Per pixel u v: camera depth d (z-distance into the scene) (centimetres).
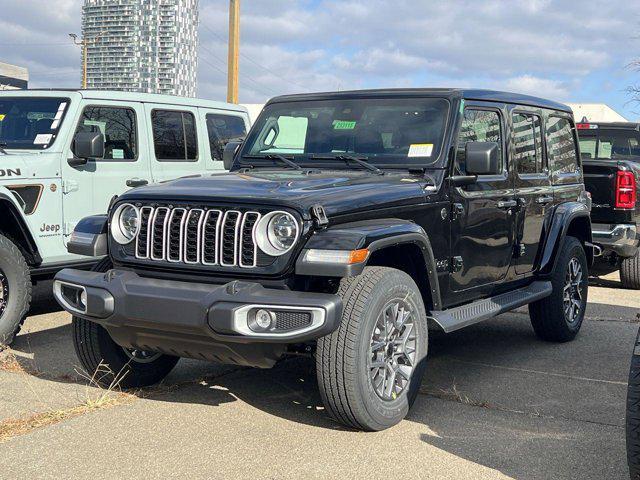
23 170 664
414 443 409
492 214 548
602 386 523
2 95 740
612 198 906
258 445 402
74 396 477
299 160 537
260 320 388
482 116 553
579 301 672
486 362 584
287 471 369
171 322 398
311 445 404
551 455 396
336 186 442
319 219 394
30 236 655
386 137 523
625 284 954
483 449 403
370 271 419
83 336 471
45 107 722
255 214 404
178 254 421
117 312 413
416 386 445
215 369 547
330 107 553
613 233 900
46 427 421
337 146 534
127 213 441
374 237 402
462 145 519
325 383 405
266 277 400
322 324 378
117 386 490
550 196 637
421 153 506
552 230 634
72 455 384
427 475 368
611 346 643
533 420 451
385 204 440
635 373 323
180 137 821
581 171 716
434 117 518
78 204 711
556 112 673
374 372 420
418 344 445
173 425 430
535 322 645
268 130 566
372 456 389
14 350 592
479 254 537
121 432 416
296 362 570
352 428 426
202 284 409
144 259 431
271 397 485
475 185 531
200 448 396
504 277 578
